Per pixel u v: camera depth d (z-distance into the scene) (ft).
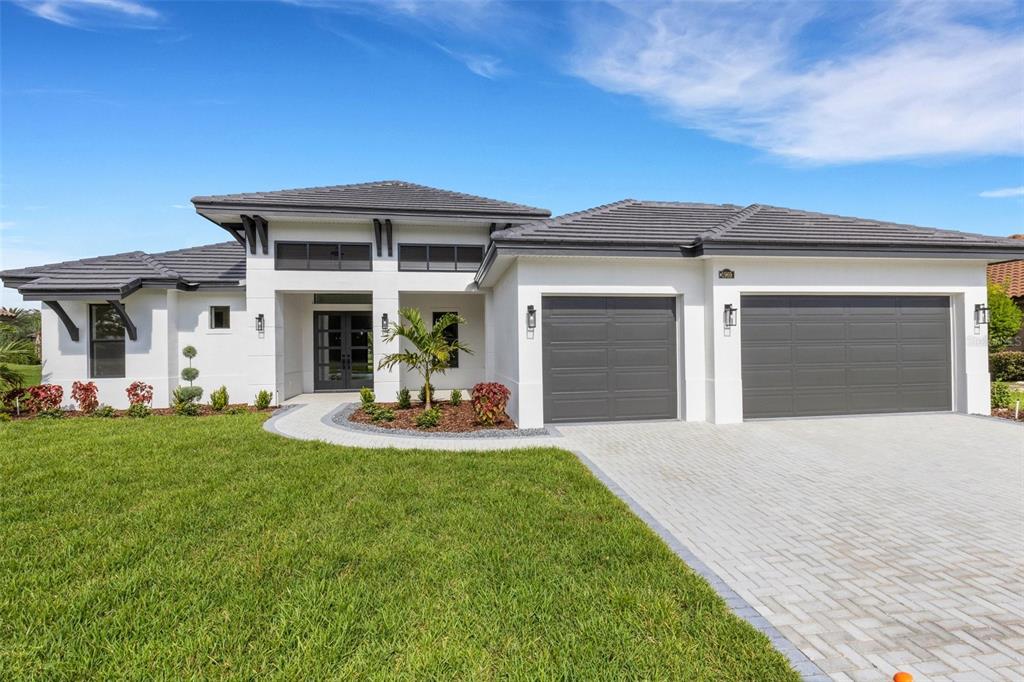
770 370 34.22
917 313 35.96
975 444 26.99
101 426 32.30
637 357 33.83
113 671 8.34
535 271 32.24
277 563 12.44
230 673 8.30
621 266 33.04
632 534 14.38
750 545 14.23
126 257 50.47
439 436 29.25
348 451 24.88
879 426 31.76
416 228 48.62
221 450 25.12
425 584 11.35
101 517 15.85
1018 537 14.76
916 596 11.35
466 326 56.03
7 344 38.34
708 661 8.61
